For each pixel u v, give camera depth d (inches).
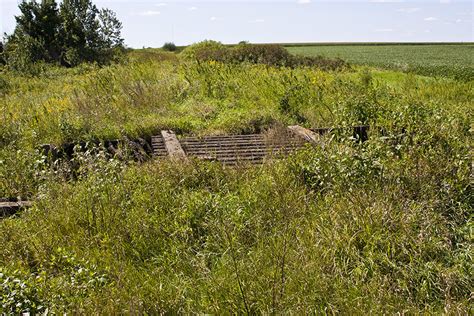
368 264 150.2
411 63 1462.8
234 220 178.2
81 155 252.2
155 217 186.1
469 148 251.9
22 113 423.2
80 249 171.3
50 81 767.7
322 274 143.1
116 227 179.3
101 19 1610.5
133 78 594.9
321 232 165.6
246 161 271.9
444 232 168.4
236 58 1056.8
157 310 131.6
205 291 140.6
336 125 320.5
